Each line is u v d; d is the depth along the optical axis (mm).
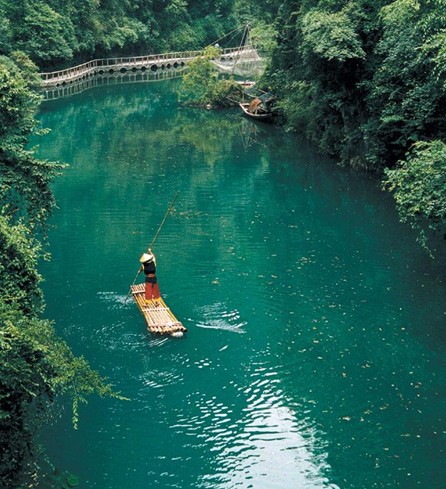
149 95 61875
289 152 36969
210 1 95750
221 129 44719
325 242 22891
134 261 21219
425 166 19438
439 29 23141
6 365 10180
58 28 65062
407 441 12875
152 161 35438
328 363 15508
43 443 12812
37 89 59406
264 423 13445
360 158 31828
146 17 86250
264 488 11711
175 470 12164
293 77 41438
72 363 11344
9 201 16781
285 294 18906
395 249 22094
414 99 26156
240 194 28922
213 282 19672
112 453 12578
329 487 11742
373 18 29562
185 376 14945
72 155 36781
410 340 16469
